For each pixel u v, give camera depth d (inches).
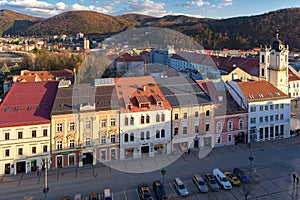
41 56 6264.8
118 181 1891.0
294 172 2004.2
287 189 1782.7
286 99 2640.3
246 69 4097.0
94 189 1797.5
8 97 2226.9
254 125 2554.1
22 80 3560.5
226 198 1681.8
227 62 4552.2
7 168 1999.3
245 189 1659.7
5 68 5477.4
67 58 6151.6
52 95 2289.6
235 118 2472.9
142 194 1658.5
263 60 3496.6
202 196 1706.4
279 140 2618.1
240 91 2573.8
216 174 1872.5
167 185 1830.7
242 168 2064.5
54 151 2058.3
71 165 2110.0
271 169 2048.5
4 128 1958.7
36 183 1875.0
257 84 2691.9
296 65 4877.0
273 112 2613.2
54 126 2046.0
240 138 2524.6
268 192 1749.5
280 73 3339.1
